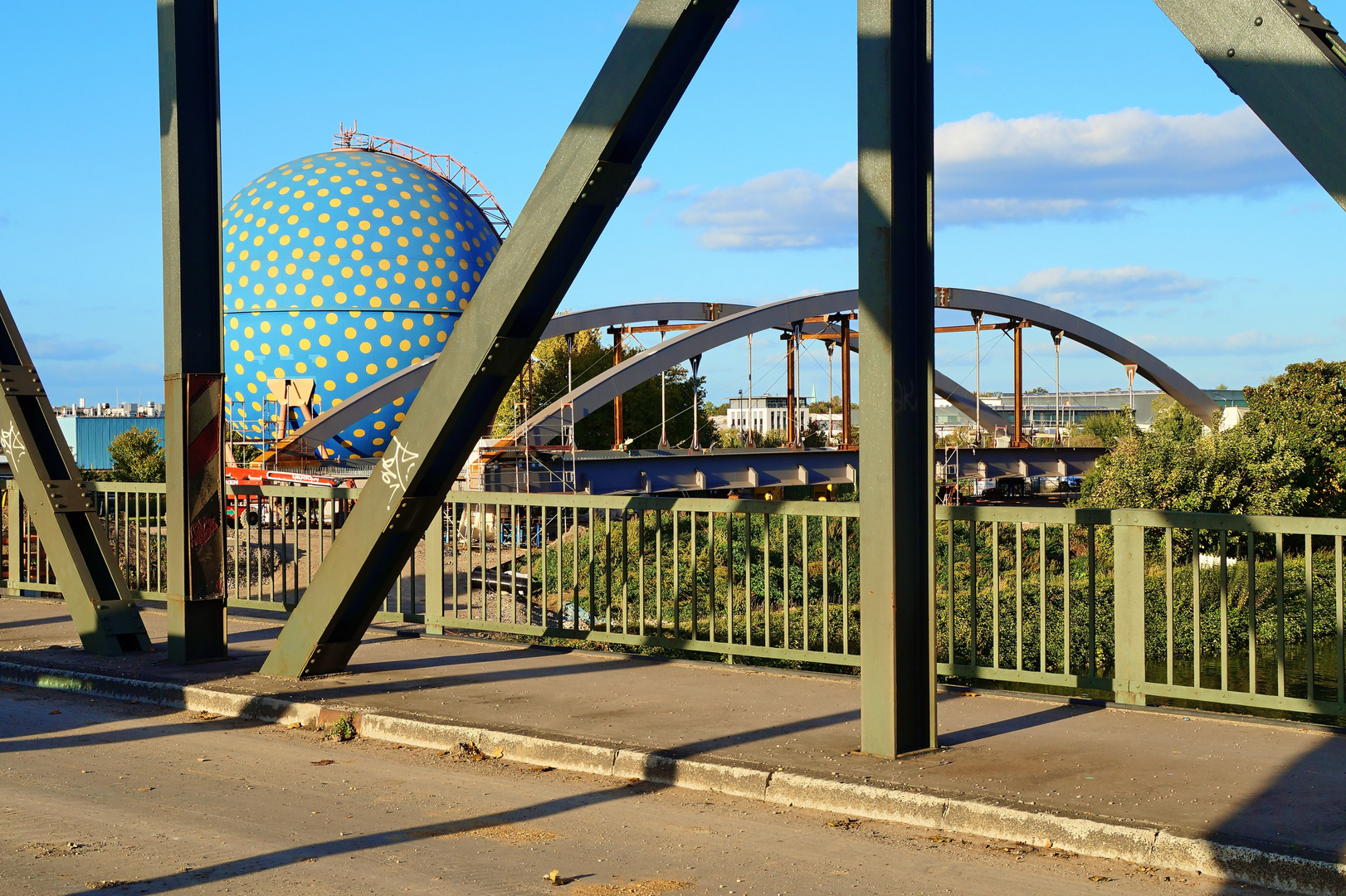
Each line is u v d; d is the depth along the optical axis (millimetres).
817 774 5820
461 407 7344
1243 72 4457
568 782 6250
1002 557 28297
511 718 7270
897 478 6203
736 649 8977
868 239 6113
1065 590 7711
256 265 60812
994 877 4660
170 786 6176
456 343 7305
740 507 9000
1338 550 6625
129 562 13594
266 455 51188
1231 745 6379
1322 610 23797
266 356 60312
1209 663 20000
